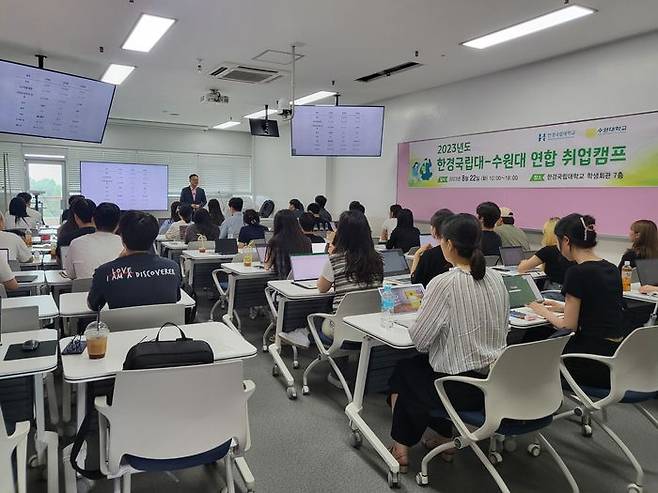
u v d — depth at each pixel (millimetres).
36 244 5816
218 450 1646
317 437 2600
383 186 7996
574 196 5141
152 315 2178
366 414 2865
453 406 1970
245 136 11789
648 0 3703
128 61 5500
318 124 6398
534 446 2443
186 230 6129
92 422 1795
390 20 4164
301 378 3396
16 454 1479
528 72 5531
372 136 6535
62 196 9867
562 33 4461
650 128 4461
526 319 2459
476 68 5723
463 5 3834
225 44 4883
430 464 2365
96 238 3135
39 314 2340
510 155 5801
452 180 6633
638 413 2955
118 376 1420
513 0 3717
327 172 9305
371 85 6641
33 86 4621
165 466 1591
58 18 4180
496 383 1809
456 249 2027
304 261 3619
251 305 4172
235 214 6348
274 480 2211
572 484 2078
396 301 2453
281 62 5508
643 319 3230
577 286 2293
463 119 6402
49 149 9664
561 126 5215
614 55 4707
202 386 1518
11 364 1684
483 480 2242
